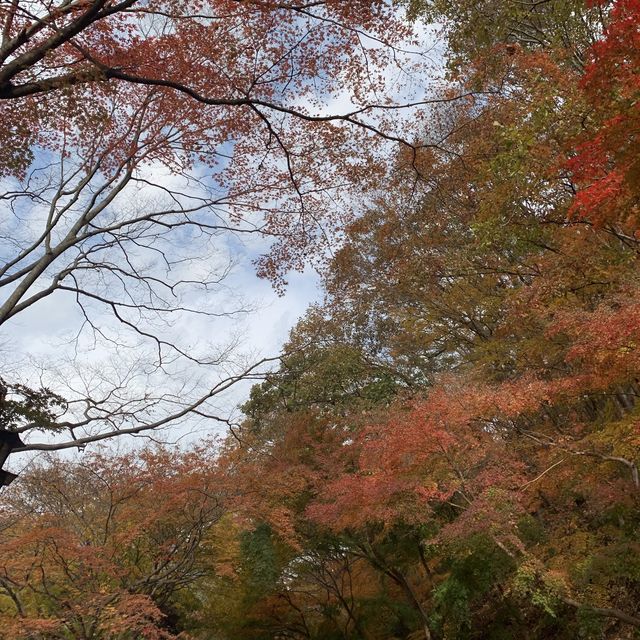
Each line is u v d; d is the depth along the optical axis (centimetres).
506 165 1039
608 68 737
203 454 1597
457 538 1127
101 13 767
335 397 2036
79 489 1559
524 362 1386
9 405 896
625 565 1107
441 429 1170
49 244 1046
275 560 1814
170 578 1484
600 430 1163
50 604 1365
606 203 799
